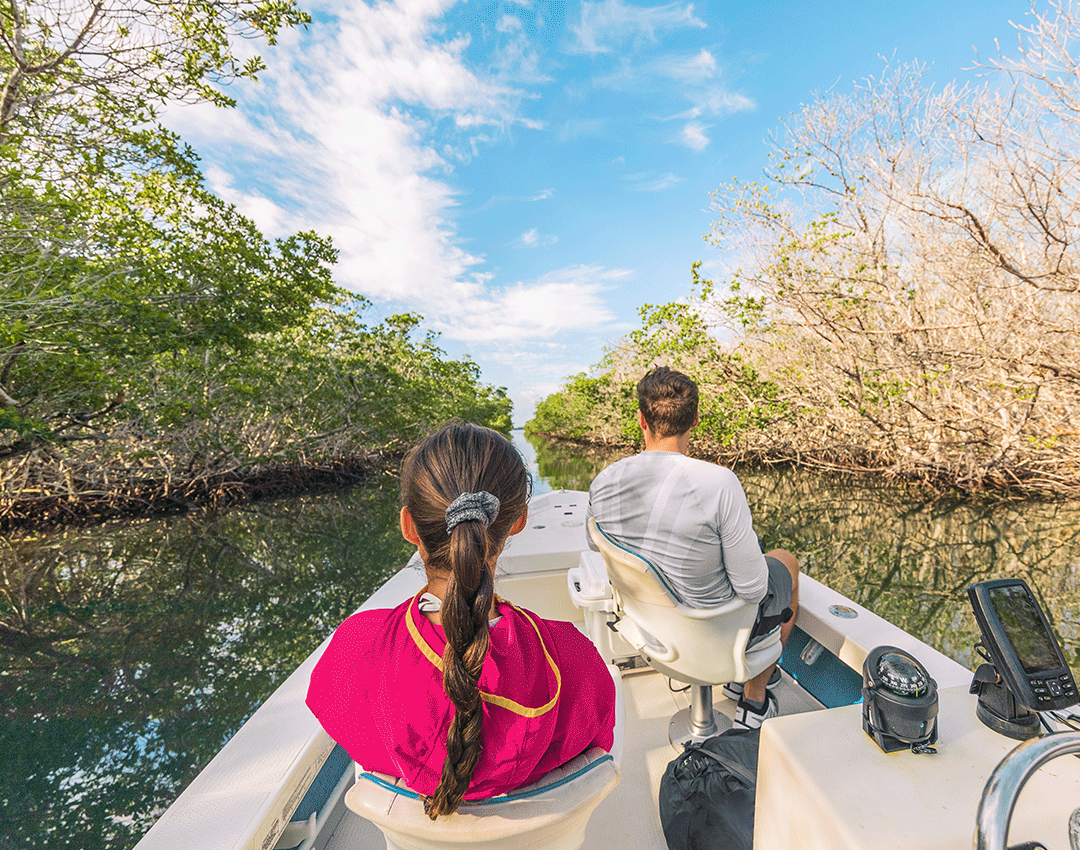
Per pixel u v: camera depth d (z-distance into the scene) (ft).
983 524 24.54
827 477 38.34
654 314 34.60
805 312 29.17
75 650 17.78
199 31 25.62
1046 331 22.50
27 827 9.84
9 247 22.53
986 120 20.07
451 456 2.32
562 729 2.32
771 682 6.23
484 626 2.01
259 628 19.04
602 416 68.69
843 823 2.15
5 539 34.88
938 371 25.89
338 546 30.14
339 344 56.39
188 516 40.55
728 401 35.42
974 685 2.74
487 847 2.17
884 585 18.33
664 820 4.37
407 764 2.16
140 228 29.43
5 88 22.99
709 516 4.36
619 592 5.05
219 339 31.63
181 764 11.63
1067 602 15.70
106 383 27.45
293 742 3.45
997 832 1.75
